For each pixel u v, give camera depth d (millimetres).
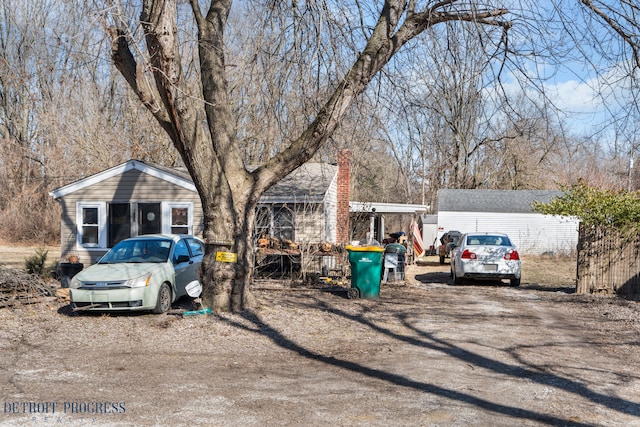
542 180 42844
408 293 14414
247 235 10867
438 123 12336
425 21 10281
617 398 6172
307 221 19406
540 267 27094
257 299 11539
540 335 9445
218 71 10539
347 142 11922
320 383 6578
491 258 16500
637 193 15375
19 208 39094
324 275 16922
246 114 23953
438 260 31234
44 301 11859
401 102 11242
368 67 10102
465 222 37156
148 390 6258
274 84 10484
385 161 33688
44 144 38906
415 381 6699
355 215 26500
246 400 5926
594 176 36969
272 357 7809
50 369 7113
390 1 10273
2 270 11844
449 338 9102
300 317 10422
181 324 9727
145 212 18906
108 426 5156
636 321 10664
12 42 29609
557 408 5812
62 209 19250
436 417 5477
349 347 8422
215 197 10258
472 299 13570
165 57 8617
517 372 7180
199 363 7449
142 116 29922
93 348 8258
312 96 10344
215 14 10586
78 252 19109
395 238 25547
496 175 45094
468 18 9844
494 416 5539
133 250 12297
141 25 8641
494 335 9391
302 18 9891
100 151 30875
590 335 9492
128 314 11008
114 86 30859
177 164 31547
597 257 14906
